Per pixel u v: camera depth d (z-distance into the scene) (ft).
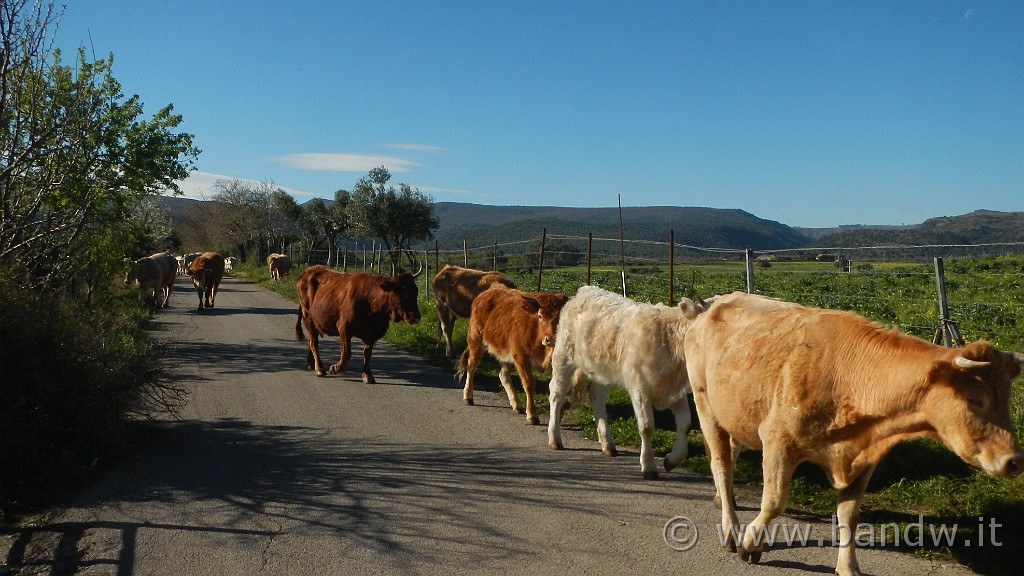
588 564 16.11
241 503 19.93
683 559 16.34
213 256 78.02
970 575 15.33
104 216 42.65
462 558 16.44
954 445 12.60
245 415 30.40
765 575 15.46
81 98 33.96
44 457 21.85
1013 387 29.45
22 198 32.14
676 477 22.35
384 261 151.64
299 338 47.39
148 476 22.20
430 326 57.47
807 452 14.88
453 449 25.54
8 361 21.36
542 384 37.19
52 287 30.35
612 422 28.71
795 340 14.97
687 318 20.42
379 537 17.61
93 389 23.31
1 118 28.50
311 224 188.03
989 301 62.28
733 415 16.15
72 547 17.03
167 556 16.56
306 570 15.85
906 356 13.35
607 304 24.26
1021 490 18.95
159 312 72.84
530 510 19.44
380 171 153.07
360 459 24.23
